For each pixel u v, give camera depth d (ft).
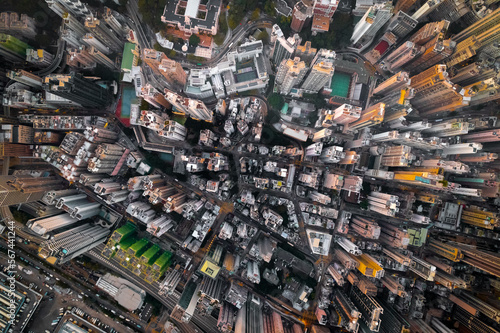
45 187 640.58
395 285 617.62
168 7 652.07
